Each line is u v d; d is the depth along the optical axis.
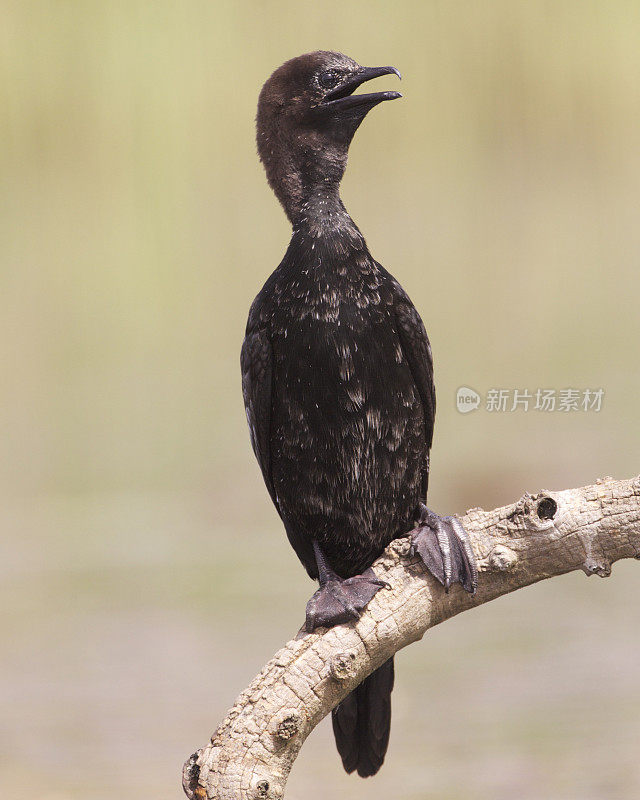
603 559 5.85
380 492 6.74
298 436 6.67
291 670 5.79
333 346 6.47
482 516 6.04
